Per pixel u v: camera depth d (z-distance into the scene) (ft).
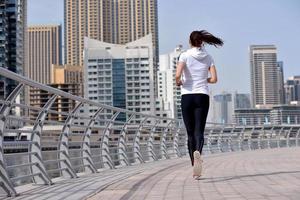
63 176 32.37
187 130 26.00
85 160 37.88
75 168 33.91
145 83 459.73
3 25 436.76
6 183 21.77
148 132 57.98
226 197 18.94
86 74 468.75
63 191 23.66
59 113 29.91
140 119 53.78
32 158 27.09
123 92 458.09
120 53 465.88
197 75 25.63
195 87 25.55
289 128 110.11
